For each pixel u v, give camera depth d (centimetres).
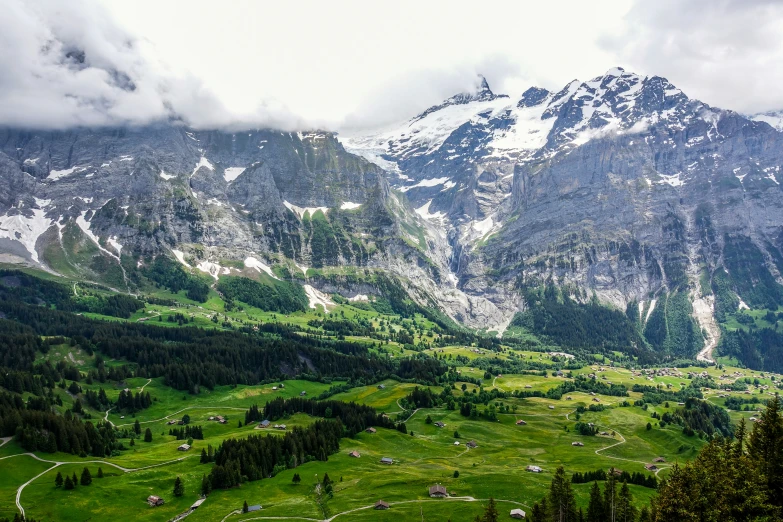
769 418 10600
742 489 9812
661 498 10919
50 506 15950
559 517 13175
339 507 16062
